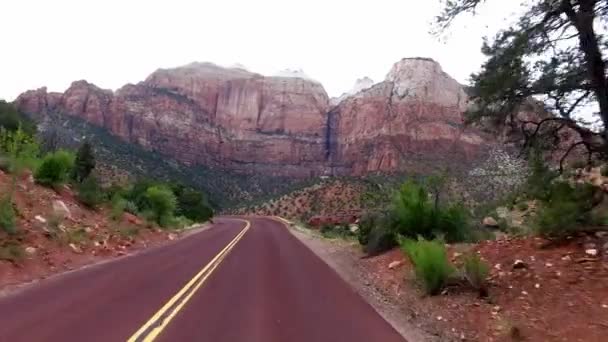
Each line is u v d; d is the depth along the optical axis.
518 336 6.96
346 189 85.50
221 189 157.62
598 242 9.77
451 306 9.16
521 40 9.78
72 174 28.25
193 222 50.97
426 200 17.20
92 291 10.09
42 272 11.91
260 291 11.12
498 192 23.92
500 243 12.28
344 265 17.62
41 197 18.47
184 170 152.00
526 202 19.34
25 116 31.91
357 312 9.23
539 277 9.02
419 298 10.41
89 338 6.52
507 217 19.14
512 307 8.22
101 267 13.92
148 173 99.94
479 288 9.30
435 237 15.91
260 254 21.02
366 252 19.59
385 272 14.38
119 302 9.06
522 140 11.31
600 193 10.48
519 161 12.75
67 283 10.91
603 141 9.80
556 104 10.43
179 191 55.31
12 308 8.17
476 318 8.20
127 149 119.31
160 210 34.31
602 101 9.52
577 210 10.48
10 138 22.11
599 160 10.36
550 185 11.06
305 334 7.32
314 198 91.00
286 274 14.55
